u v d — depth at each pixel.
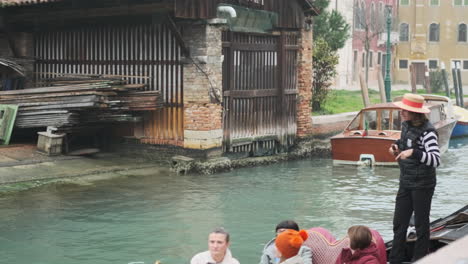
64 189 13.05
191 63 15.80
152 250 8.95
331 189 13.83
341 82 43.41
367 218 11.05
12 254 8.68
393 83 56.66
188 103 15.95
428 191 6.51
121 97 15.87
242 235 9.80
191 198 12.59
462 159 19.12
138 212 11.26
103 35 17.34
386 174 15.94
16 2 16.73
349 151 17.36
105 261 8.41
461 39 57.03
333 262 5.79
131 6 15.41
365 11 48.06
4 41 18.66
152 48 16.52
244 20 16.77
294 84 19.39
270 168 16.89
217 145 16.16
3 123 15.98
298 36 19.34
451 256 1.59
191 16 15.22
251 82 17.61
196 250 8.97
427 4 56.84
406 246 7.14
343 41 29.73
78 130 15.95
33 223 10.36
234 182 14.52
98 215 10.98
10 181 13.32
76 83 16.84
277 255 5.38
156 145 16.58
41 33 18.45
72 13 16.44
